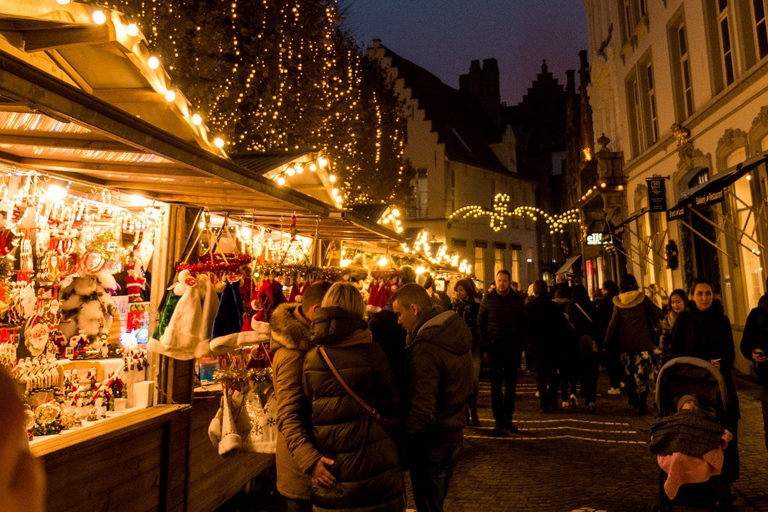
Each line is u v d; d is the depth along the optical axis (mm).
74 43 3129
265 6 13305
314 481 2836
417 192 32656
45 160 3496
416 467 3684
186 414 4453
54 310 3949
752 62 10125
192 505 4520
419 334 3557
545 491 5230
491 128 42906
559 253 44906
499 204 36750
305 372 2928
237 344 4285
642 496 5043
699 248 12906
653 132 15812
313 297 3369
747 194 10414
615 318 8414
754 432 6977
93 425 3680
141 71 3553
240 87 12930
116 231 4391
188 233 4773
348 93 17781
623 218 17922
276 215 5969
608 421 8125
